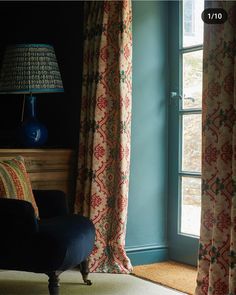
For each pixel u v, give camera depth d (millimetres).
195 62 3836
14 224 2807
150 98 3963
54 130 4352
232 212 2662
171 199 4023
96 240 3730
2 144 4414
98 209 3742
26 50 3795
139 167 3938
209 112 2898
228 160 2781
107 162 3768
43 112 4480
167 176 4051
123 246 3721
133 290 3285
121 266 3699
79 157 3865
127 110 3727
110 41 3775
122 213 3691
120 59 3697
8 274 3645
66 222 3076
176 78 3969
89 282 3398
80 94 4055
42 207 3402
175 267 3824
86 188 3795
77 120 4062
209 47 2898
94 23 3826
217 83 2881
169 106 4031
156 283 3438
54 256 2760
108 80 3773
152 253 3975
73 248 2807
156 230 4016
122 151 3691
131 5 3855
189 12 3875
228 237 2781
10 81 3809
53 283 2801
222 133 2781
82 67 4031
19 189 3160
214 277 2797
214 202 2883
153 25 3967
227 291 2795
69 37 4203
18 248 2803
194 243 3828
